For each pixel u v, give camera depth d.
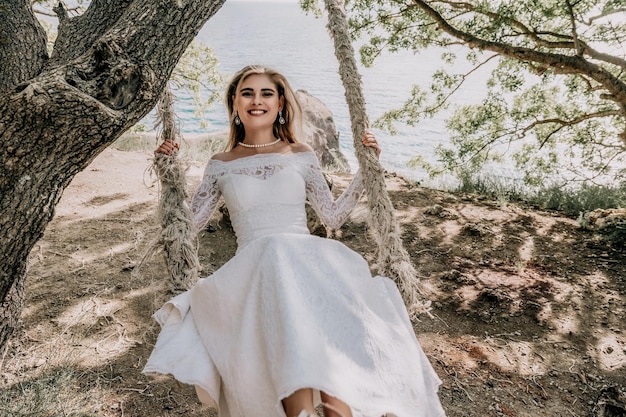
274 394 1.63
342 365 1.60
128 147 10.18
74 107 1.64
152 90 1.85
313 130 11.63
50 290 3.94
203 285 1.94
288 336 1.58
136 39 1.82
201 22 2.00
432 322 3.83
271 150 2.54
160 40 1.87
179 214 2.39
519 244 5.55
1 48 2.23
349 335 1.72
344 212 2.57
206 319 1.92
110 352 3.23
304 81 36.72
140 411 2.74
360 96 2.70
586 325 3.87
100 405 2.70
